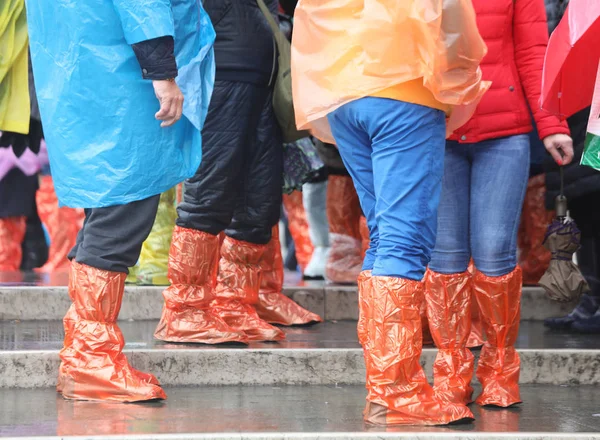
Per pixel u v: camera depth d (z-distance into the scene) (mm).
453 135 8859
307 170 13766
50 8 8617
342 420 8180
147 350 9945
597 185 12180
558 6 12875
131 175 8680
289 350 10219
